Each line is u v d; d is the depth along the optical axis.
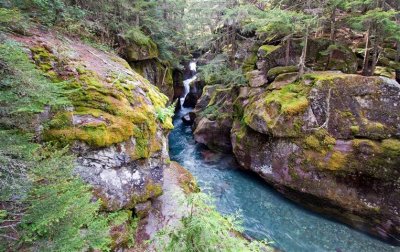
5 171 2.94
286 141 9.82
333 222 8.96
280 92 10.80
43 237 2.85
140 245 5.40
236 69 14.52
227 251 2.89
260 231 8.41
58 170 3.43
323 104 9.43
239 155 12.08
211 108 14.91
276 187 10.63
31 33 6.65
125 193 5.61
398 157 7.98
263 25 11.41
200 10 15.44
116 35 13.20
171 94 20.16
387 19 9.09
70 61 6.49
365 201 8.34
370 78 9.27
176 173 8.79
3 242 2.68
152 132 6.66
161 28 15.91
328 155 8.88
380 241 8.02
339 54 11.75
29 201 3.01
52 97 3.58
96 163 5.20
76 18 9.73
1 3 5.81
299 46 12.42
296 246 7.76
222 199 10.26
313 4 11.59
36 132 4.47
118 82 6.94
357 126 8.85
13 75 3.17
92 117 5.47
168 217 6.30
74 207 3.23
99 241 3.38
